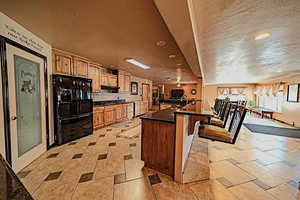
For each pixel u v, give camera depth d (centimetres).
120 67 476
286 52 260
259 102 855
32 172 188
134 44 249
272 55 281
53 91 271
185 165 205
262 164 223
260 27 164
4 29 161
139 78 731
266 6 124
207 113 160
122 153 252
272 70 443
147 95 827
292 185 171
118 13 151
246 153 266
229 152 269
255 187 166
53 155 239
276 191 160
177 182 170
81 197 144
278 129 468
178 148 171
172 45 250
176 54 304
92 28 189
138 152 257
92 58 355
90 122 359
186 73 566
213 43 219
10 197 45
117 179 175
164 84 1178
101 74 434
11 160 173
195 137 355
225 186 166
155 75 653
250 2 118
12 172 62
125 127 443
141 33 202
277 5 122
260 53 269
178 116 170
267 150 282
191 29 147
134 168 201
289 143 326
